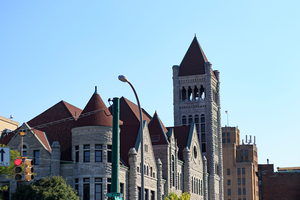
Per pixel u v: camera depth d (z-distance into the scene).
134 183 76.44
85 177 70.00
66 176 71.38
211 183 123.81
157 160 88.69
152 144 94.19
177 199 86.94
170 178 93.56
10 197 69.06
